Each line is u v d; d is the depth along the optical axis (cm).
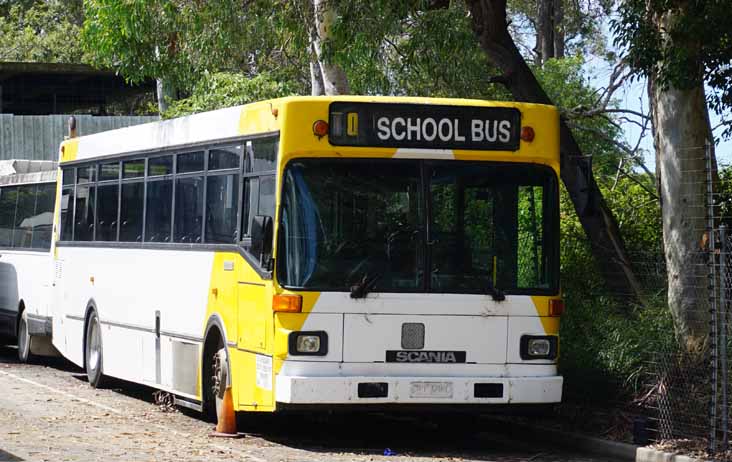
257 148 1363
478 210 1331
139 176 1747
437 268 1310
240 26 2192
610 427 1406
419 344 1300
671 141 1495
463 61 2141
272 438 1418
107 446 1270
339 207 1298
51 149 3612
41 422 1461
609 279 1625
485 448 1395
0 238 2547
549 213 1350
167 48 2297
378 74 2323
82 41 2356
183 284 1562
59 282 2111
